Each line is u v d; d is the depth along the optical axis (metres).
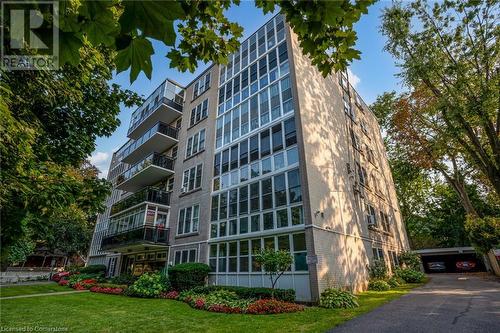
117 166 34.69
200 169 18.98
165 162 21.56
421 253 29.59
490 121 13.12
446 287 13.72
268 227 13.25
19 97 4.77
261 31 19.00
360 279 13.86
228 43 3.29
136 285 13.73
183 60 3.13
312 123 14.73
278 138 14.62
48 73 5.18
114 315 8.66
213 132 19.36
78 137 6.90
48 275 30.72
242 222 14.59
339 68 2.71
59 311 9.34
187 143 21.64
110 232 23.83
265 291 10.52
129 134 28.81
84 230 35.09
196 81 24.20
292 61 15.52
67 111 6.77
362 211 17.05
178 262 17.31
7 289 17.16
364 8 2.33
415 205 33.84
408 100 20.47
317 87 16.64
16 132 3.96
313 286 10.73
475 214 20.22
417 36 14.94
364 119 23.31
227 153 17.44
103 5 1.40
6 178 3.98
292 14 2.20
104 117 7.64
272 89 16.19
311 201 12.20
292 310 8.76
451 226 31.42
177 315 8.61
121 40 1.49
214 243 15.59
